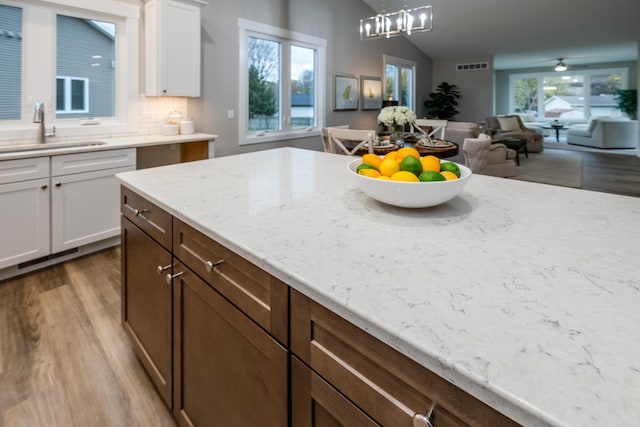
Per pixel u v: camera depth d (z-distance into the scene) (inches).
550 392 17.3
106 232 120.0
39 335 78.3
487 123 347.3
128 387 64.7
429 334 21.5
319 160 81.4
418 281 27.7
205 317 43.9
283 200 49.7
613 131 361.7
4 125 117.0
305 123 227.5
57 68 126.1
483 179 63.4
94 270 108.5
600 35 292.2
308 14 215.9
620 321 22.5
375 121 283.1
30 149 113.4
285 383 32.3
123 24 139.0
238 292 37.0
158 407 60.7
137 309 63.9
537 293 25.9
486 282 27.5
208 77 167.9
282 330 31.9
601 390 17.2
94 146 115.6
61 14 124.3
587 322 22.4
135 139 136.0
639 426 15.3
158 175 65.1
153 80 141.6
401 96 320.8
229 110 179.0
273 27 195.3
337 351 26.8
